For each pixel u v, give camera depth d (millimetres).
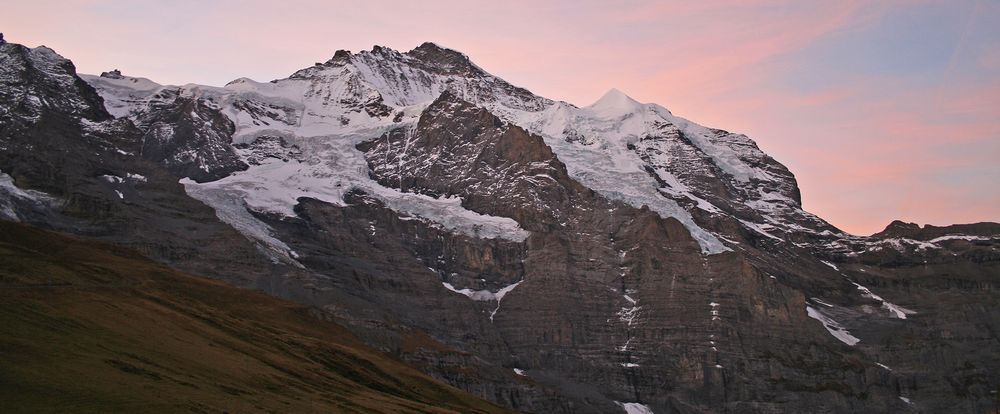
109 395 141000
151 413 138500
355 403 191000
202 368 175500
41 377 139875
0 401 129250
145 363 163750
